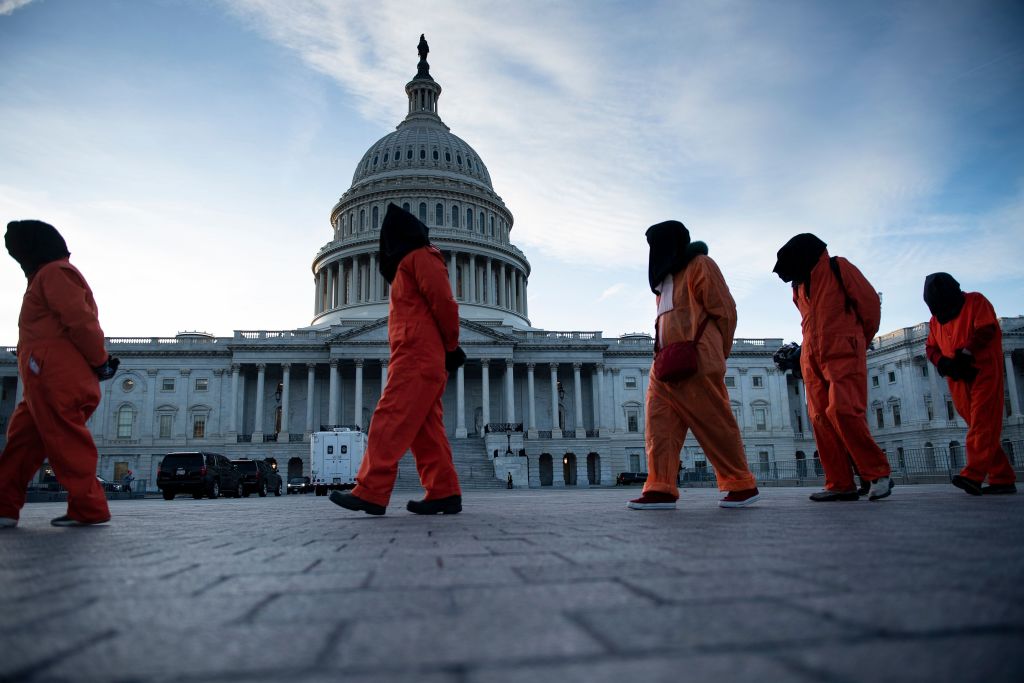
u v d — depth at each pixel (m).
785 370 12.47
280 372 83.94
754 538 5.24
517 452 70.19
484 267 100.81
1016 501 9.70
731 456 9.71
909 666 1.84
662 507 9.74
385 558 4.61
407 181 102.81
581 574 3.64
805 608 2.59
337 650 2.19
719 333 9.60
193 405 80.19
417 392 9.67
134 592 3.33
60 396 8.67
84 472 8.90
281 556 4.82
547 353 84.50
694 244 9.97
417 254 9.72
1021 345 80.19
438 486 10.20
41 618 2.73
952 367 12.14
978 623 2.29
